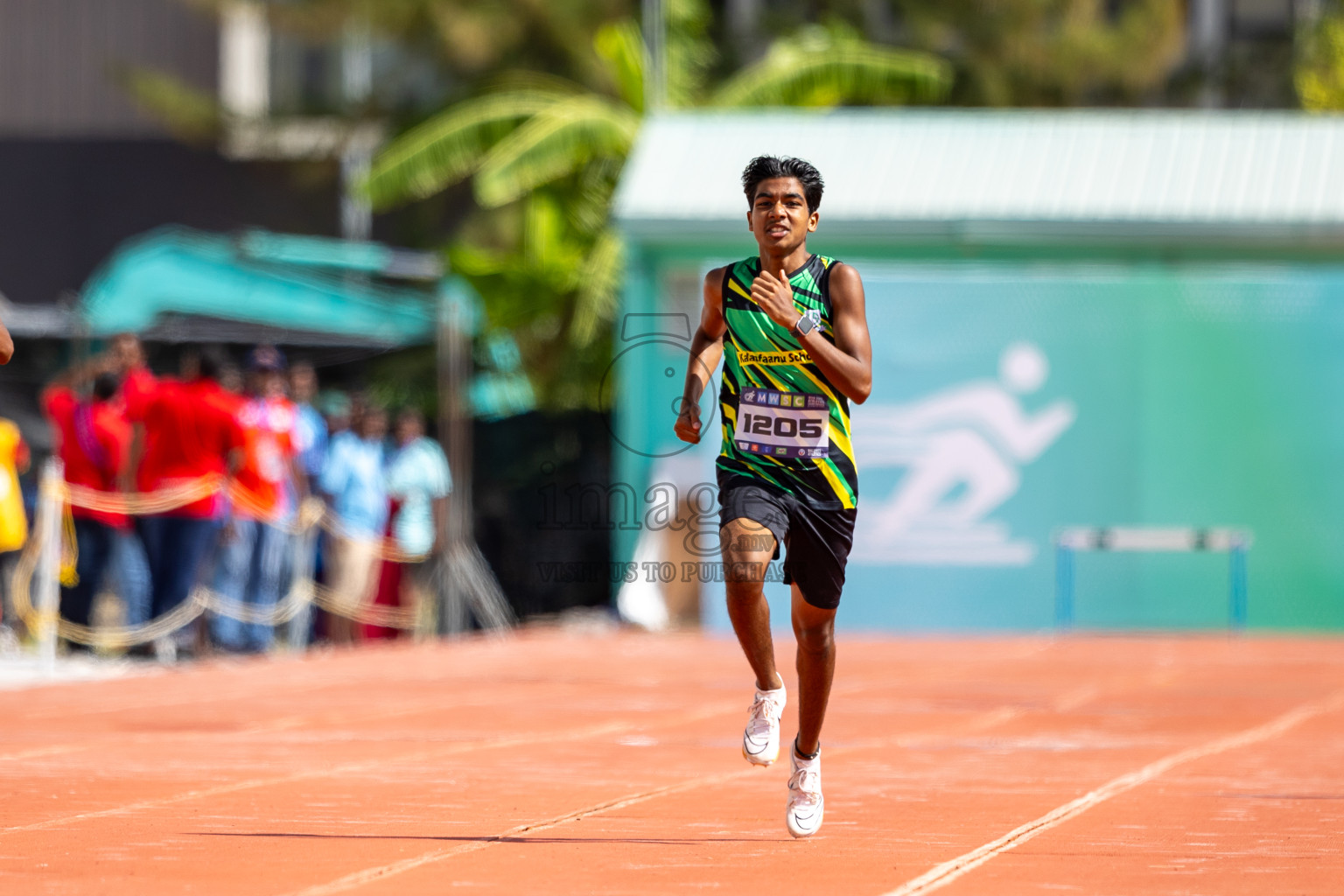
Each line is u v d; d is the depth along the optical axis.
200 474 45.69
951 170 63.78
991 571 55.66
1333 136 64.44
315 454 51.97
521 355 92.44
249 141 120.19
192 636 47.75
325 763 25.91
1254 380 55.50
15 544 45.62
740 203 61.59
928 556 55.84
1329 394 55.28
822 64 86.56
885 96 88.44
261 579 47.38
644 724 31.69
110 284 65.00
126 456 46.47
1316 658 47.03
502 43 117.19
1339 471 55.22
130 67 120.19
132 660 47.94
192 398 45.88
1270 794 22.89
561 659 47.03
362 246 116.69
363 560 51.78
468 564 55.12
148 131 135.38
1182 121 66.06
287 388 51.59
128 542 46.31
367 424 52.34
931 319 55.97
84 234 118.56
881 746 28.34
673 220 60.78
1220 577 55.19
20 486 52.91
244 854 17.86
